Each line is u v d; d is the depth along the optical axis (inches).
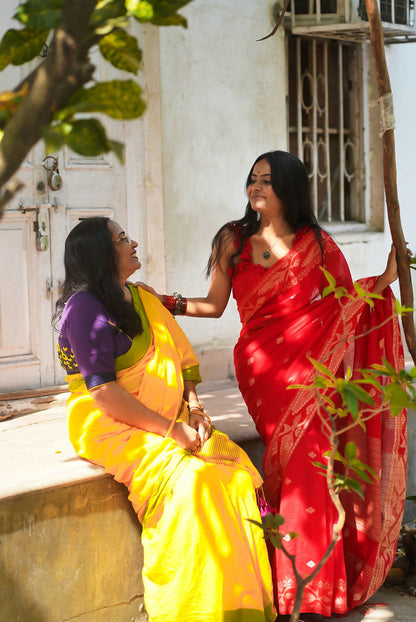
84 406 116.3
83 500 113.4
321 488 122.4
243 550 108.5
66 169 167.2
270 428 126.3
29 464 118.7
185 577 106.7
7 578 106.5
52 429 144.3
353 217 249.0
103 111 41.7
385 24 222.7
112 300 113.5
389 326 130.6
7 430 143.6
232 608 105.5
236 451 120.6
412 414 181.5
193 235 190.5
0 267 158.2
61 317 118.5
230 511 109.9
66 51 36.0
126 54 47.1
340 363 128.0
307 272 128.6
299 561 121.0
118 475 113.0
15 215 159.2
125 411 111.3
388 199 113.0
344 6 217.2
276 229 131.2
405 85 253.4
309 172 231.5
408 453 181.2
